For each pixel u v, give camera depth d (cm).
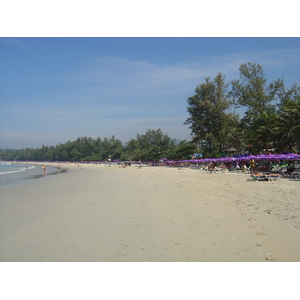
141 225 915
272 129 4128
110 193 1836
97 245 727
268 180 2162
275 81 5438
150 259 623
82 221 1007
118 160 13588
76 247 717
